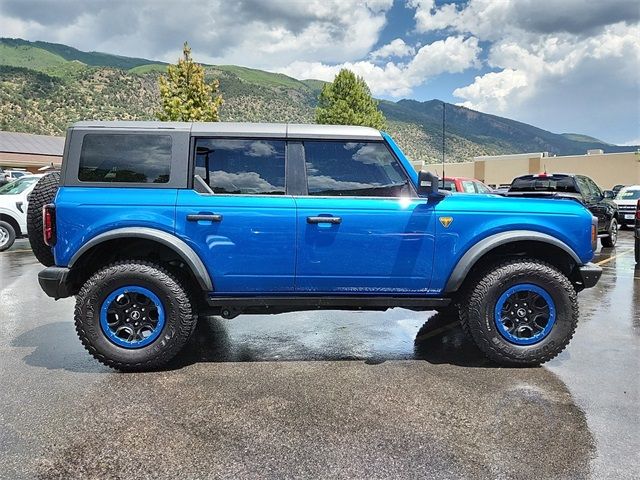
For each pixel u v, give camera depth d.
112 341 3.82
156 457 2.61
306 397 3.38
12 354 4.23
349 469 2.50
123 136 3.84
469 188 12.16
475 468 2.51
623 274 8.31
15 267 8.72
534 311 4.00
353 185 3.97
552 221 3.99
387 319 5.50
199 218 3.77
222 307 4.08
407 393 3.45
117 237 3.72
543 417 3.07
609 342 4.59
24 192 10.92
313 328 5.13
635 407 3.21
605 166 34.38
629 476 2.44
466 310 4.06
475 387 3.56
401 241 3.90
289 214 3.83
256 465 2.53
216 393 3.45
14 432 2.87
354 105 34.81
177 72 21.06
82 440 2.78
